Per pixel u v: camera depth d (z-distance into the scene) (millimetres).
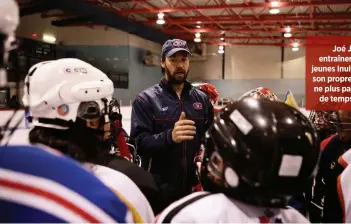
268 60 14953
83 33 12086
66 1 8367
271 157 703
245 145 724
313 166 743
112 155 1048
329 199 1326
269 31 12172
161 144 1516
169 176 1654
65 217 513
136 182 982
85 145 911
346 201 1037
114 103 1306
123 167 986
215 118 838
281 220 769
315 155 744
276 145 705
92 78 1000
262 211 770
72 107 917
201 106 1772
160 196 1044
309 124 778
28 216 505
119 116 1323
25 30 10180
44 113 915
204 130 1772
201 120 1749
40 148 560
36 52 9648
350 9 10492
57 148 896
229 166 749
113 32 12102
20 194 511
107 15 9758
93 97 955
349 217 1023
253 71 15117
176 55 1714
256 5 8984
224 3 9367
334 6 10211
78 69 985
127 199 814
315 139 758
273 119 735
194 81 15578
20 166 522
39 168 527
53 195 517
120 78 11969
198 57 15492
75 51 11828
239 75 15242
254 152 712
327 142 1620
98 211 535
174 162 1652
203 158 878
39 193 514
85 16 10016
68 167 545
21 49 658
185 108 1727
